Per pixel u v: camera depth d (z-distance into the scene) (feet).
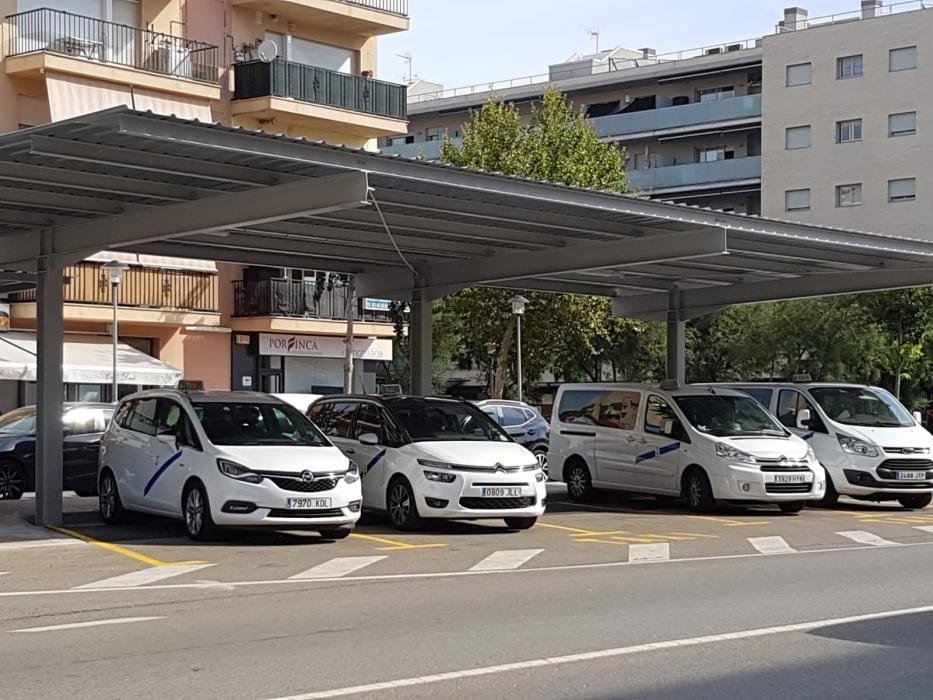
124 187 52.31
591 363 216.95
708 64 241.96
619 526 61.26
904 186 219.61
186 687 25.34
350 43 135.95
